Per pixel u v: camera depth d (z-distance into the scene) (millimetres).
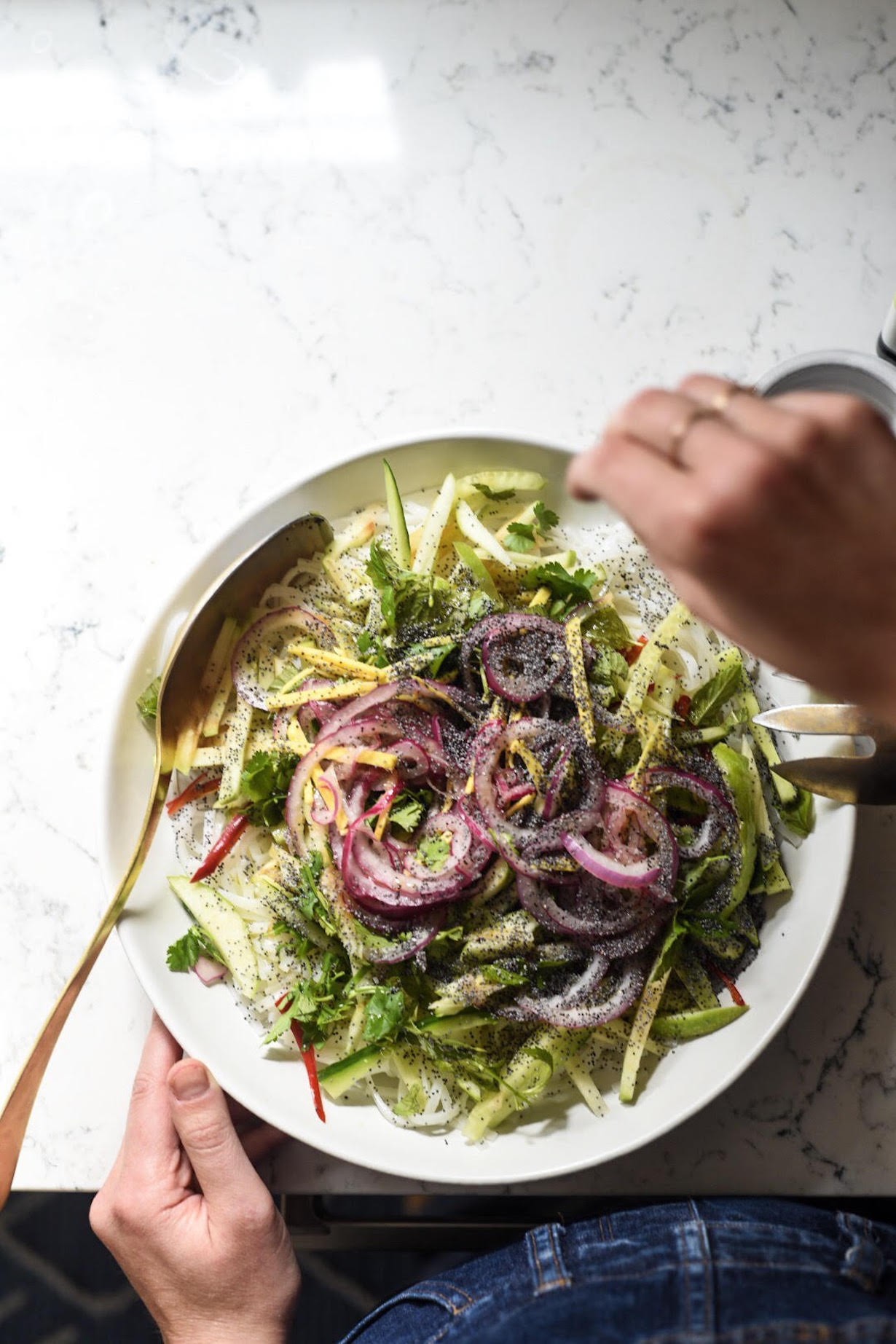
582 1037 657
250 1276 642
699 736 671
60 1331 980
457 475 693
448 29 797
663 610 697
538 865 638
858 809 722
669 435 427
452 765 651
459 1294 651
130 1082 719
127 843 663
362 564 696
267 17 801
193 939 668
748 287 770
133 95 797
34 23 806
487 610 670
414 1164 627
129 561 760
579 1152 642
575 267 773
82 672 754
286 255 778
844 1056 712
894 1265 637
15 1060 722
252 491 762
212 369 771
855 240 772
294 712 673
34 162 792
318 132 791
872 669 435
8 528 762
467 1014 645
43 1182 711
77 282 779
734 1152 706
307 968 665
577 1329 606
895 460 415
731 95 788
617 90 790
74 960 730
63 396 770
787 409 427
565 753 642
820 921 647
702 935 647
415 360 768
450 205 781
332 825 653
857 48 790
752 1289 620
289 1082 663
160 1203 651
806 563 416
